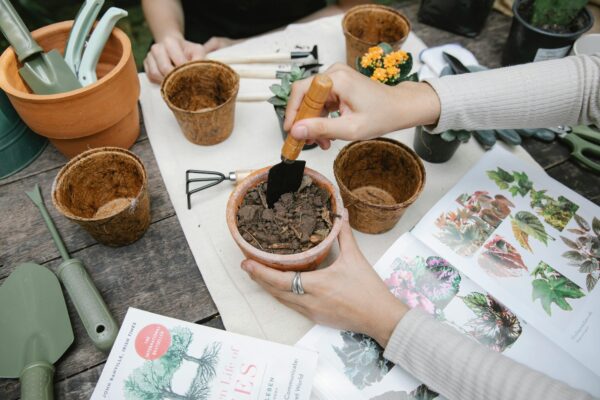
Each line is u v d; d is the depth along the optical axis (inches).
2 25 29.5
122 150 29.4
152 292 28.4
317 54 41.0
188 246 30.5
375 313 24.0
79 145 32.8
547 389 20.2
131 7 76.3
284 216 26.3
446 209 31.3
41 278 27.6
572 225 30.5
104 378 23.9
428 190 33.4
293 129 23.2
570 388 20.3
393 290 27.6
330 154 35.2
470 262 28.8
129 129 34.4
